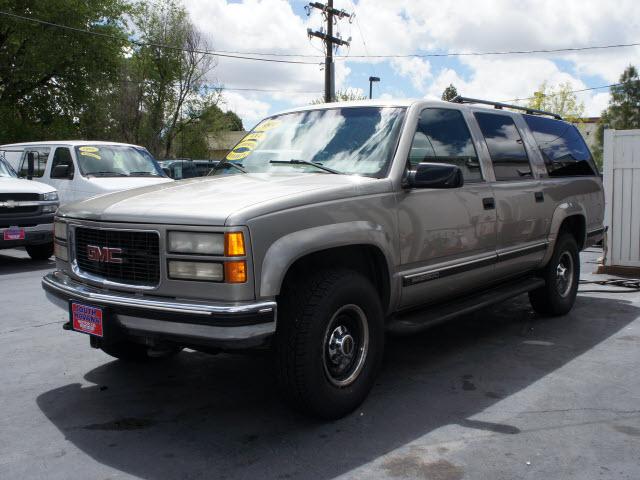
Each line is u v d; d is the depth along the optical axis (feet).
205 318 9.88
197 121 131.44
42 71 90.48
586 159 21.94
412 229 13.12
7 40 92.07
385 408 12.28
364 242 11.81
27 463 10.15
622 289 24.21
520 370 14.66
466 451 10.41
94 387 13.70
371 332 12.10
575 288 20.42
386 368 14.85
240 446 10.68
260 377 14.29
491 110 17.13
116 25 100.12
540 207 17.88
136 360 15.17
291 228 10.61
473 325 18.97
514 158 17.34
